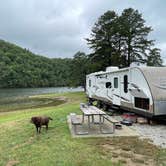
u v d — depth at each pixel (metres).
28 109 22.17
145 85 8.74
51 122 9.30
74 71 44.88
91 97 16.56
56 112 12.30
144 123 8.89
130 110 10.09
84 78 40.53
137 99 9.45
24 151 5.78
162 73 8.95
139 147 5.71
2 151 6.00
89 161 4.79
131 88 9.85
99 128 7.89
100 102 14.20
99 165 4.59
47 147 5.92
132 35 32.06
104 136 6.82
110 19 31.67
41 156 5.27
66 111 12.43
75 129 7.34
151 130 7.70
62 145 5.97
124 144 5.98
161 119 8.83
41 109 20.67
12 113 18.84
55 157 5.11
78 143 6.11
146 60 32.31
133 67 9.62
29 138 7.07
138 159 4.88
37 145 6.20
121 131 7.48
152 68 9.12
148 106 8.64
